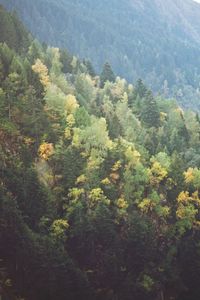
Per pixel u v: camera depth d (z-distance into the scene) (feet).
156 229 372.58
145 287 330.95
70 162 358.64
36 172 332.19
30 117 369.30
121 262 335.26
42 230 316.81
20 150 350.84
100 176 364.38
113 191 360.07
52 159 363.76
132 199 368.89
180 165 405.18
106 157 377.71
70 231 332.80
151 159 404.16
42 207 328.08
